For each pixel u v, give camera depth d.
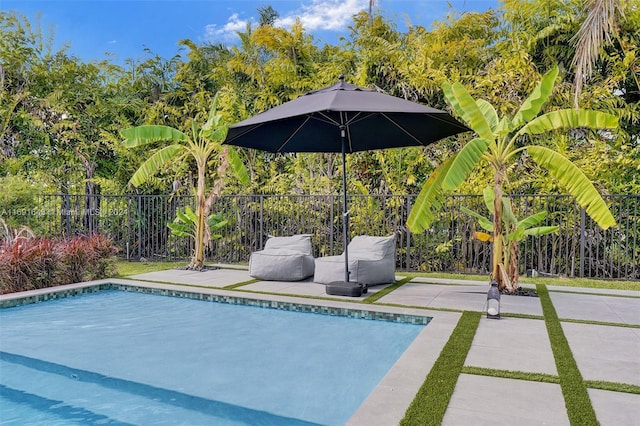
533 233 6.11
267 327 4.98
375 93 5.99
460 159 5.15
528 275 8.47
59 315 5.52
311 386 3.36
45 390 3.42
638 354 3.61
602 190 8.10
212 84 12.30
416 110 5.32
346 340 4.48
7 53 11.68
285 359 3.95
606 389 2.91
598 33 6.03
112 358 3.99
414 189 9.85
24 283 6.38
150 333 4.76
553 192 8.46
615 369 3.27
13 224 9.76
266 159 11.32
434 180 5.59
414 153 9.56
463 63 9.73
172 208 10.82
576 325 4.50
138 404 3.17
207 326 5.03
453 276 8.08
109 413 3.03
